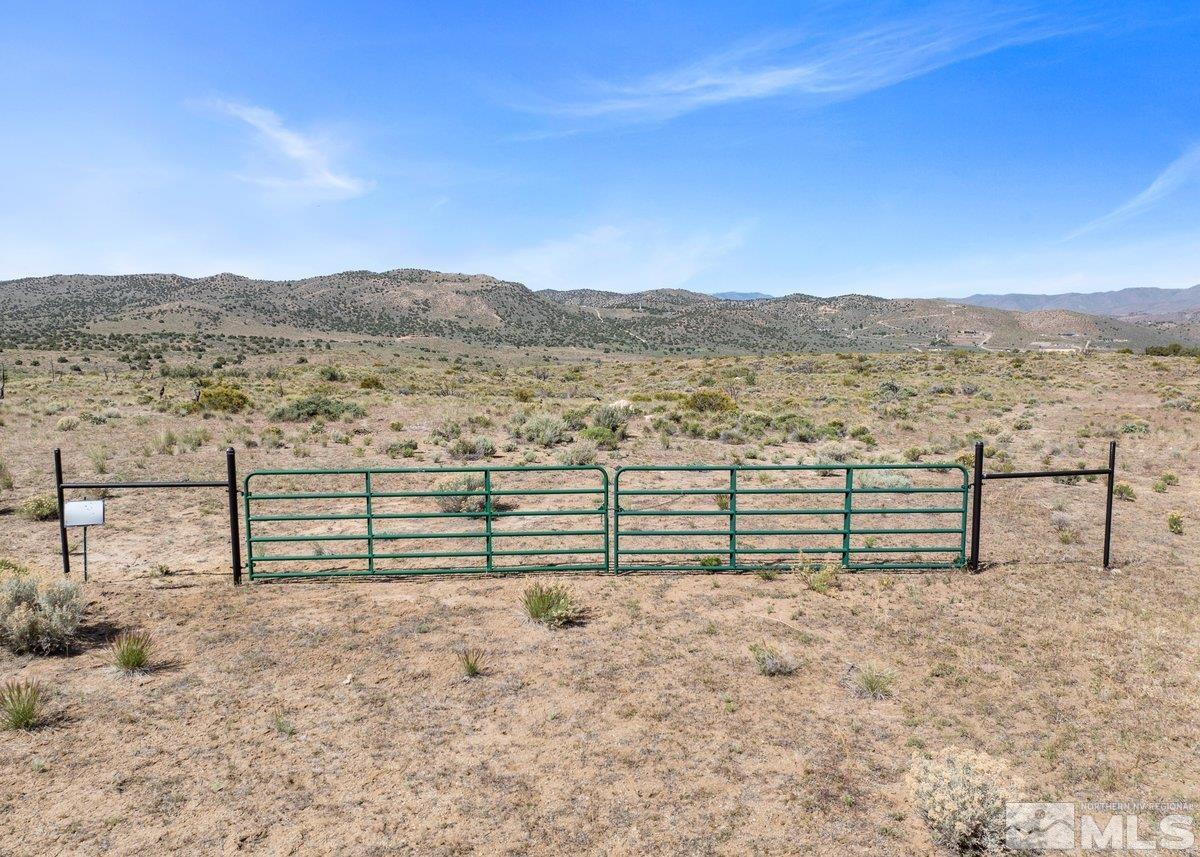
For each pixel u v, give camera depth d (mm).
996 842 4801
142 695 6828
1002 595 9781
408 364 128750
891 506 15836
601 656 7781
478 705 6715
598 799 5348
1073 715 6625
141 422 28969
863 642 8219
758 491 10586
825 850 4840
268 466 20281
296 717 6461
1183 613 9148
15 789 5336
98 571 10938
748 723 6438
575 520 14766
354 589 9992
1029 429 31375
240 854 4719
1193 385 43844
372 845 4824
